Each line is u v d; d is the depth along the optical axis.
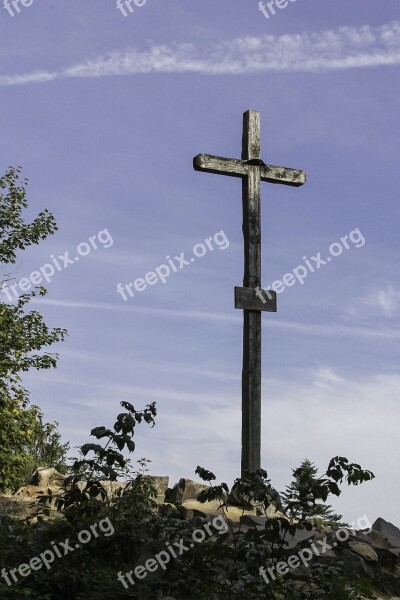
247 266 10.91
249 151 11.20
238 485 6.70
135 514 7.67
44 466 17.67
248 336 10.67
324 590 6.71
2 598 5.93
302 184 11.53
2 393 17.67
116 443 6.35
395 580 8.22
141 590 6.62
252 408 10.49
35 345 18.77
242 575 6.38
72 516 6.74
